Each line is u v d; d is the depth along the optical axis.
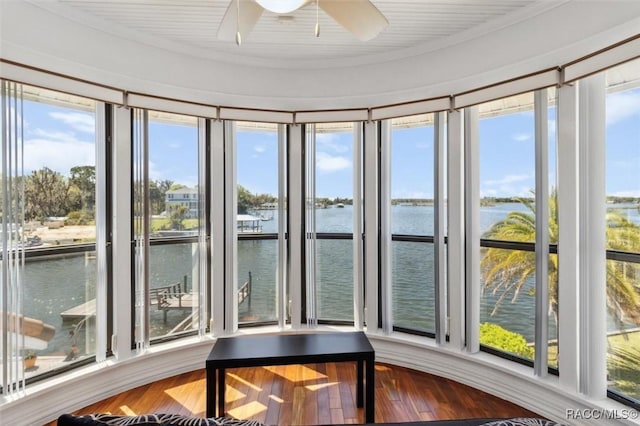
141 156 2.66
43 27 2.17
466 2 2.20
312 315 3.20
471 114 2.59
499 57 2.42
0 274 2.01
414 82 2.84
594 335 1.98
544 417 2.18
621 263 1.91
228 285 3.04
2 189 2.00
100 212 2.50
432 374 2.79
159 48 2.71
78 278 2.42
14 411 2.04
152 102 2.64
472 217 2.60
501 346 2.54
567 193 2.07
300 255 3.21
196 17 2.40
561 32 2.11
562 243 2.10
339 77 3.08
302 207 3.21
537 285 2.21
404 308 3.03
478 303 2.63
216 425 0.88
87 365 2.43
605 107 1.95
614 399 1.95
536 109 2.20
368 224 3.06
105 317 2.52
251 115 3.02
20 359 2.09
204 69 2.90
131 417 0.87
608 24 1.89
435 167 2.74
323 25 2.49
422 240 2.95
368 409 2.05
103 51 2.45
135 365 2.61
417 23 2.46
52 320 2.29
